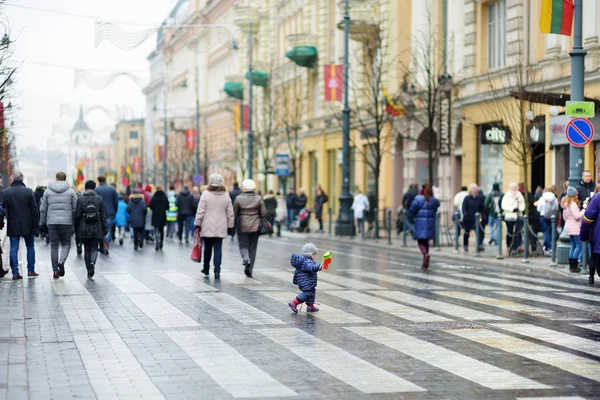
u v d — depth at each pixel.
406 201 48.31
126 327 18.91
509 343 17.02
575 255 31.41
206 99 156.62
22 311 21.02
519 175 49.00
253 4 114.38
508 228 40.00
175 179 137.12
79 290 25.97
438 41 57.88
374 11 69.69
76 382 13.52
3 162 70.31
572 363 15.12
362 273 31.84
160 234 45.31
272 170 84.25
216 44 144.12
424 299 23.83
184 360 15.30
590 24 43.34
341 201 60.38
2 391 12.85
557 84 44.88
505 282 28.59
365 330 18.55
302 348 16.47
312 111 88.88
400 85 59.00
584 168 43.06
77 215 29.41
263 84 102.62
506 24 50.81
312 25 88.75
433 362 15.16
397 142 68.50
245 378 13.87
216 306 22.39
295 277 21.28
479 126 53.78
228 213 30.00
